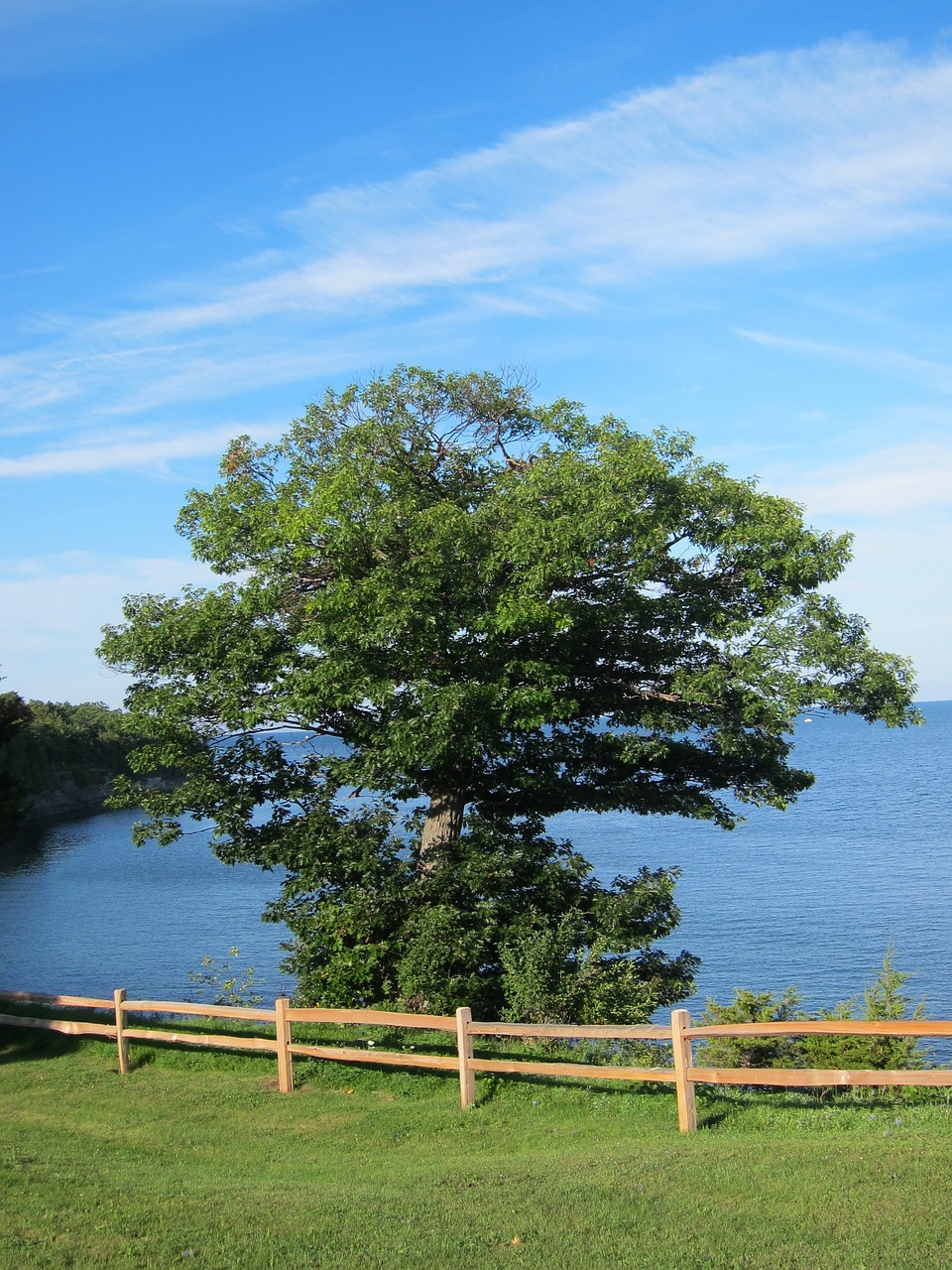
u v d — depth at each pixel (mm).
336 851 18562
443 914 16625
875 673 17219
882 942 31875
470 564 17281
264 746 20266
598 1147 9609
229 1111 11609
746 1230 6930
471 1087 11203
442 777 19125
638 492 17359
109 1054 14023
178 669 19656
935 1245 6484
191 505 20281
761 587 18297
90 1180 8797
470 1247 6941
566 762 20062
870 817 67812
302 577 19406
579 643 18297
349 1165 9711
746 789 20719
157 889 49531
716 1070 9602
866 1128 9258
